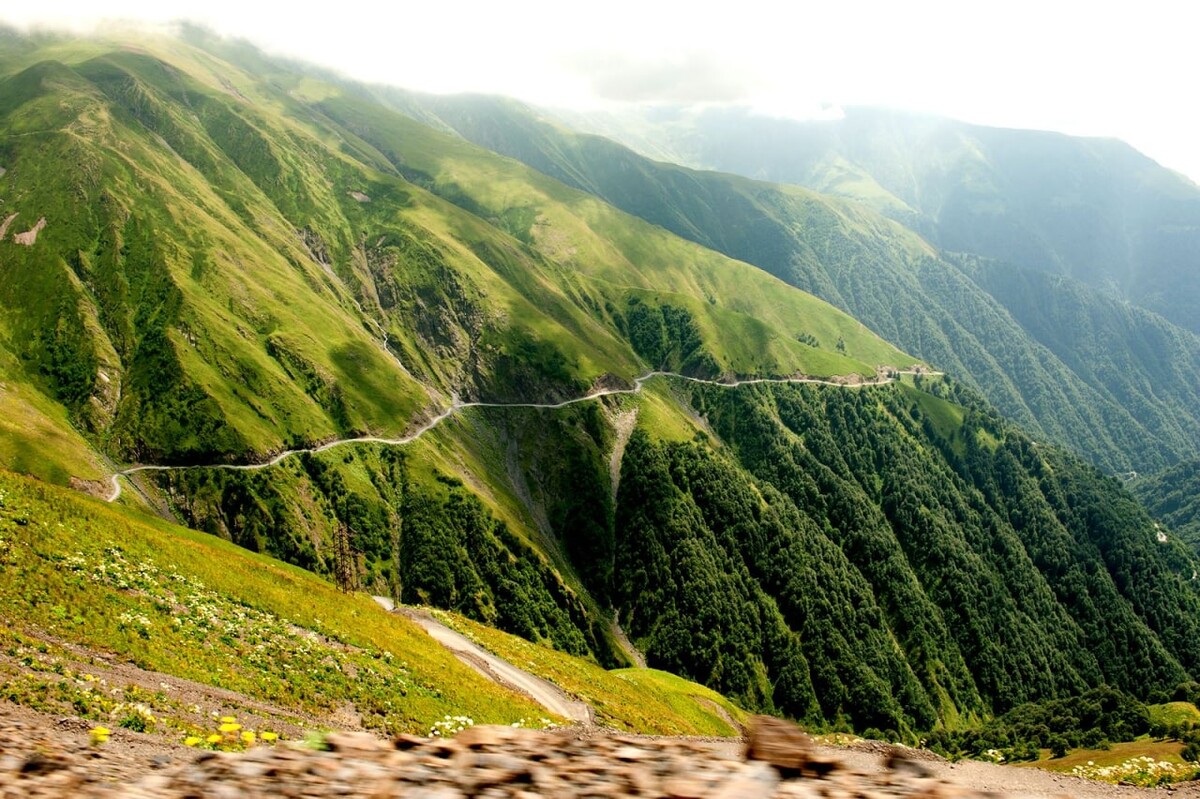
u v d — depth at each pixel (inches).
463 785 412.5
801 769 412.5
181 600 2047.2
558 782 415.2
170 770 457.7
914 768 420.8
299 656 2055.9
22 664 1232.8
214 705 1457.9
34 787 438.9
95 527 2288.4
